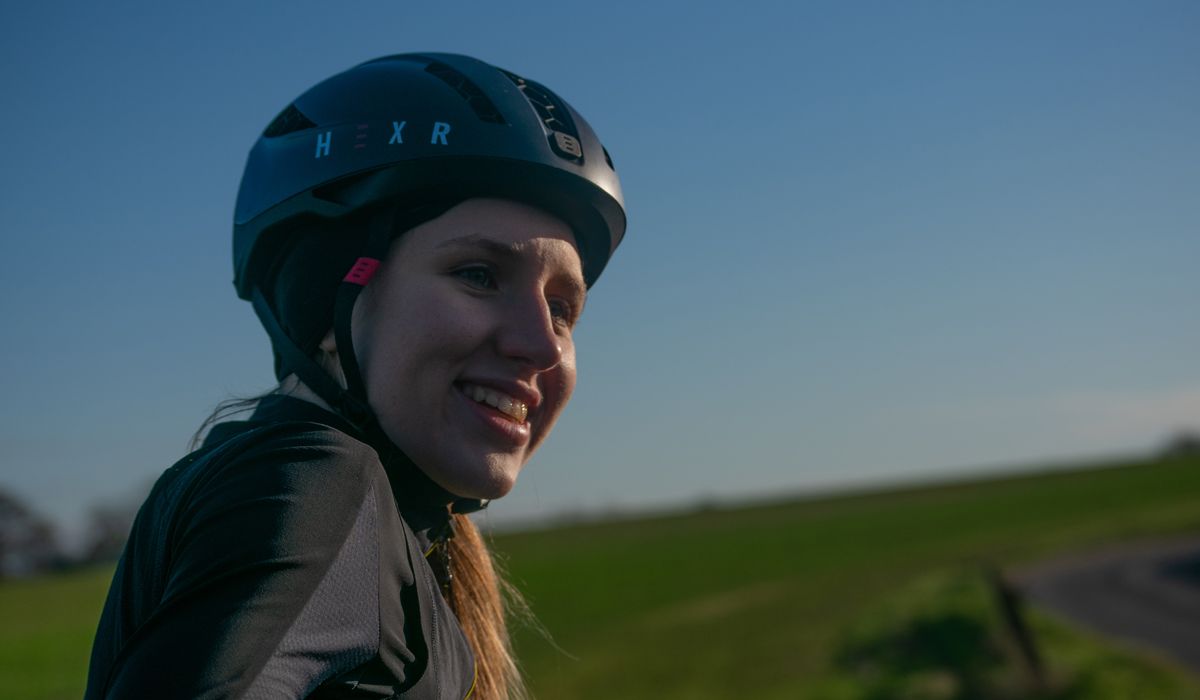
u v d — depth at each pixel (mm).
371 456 1189
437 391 1401
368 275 1415
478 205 1455
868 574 41719
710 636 27094
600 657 25047
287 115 1640
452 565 1750
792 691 17609
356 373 1412
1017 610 16844
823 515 96438
